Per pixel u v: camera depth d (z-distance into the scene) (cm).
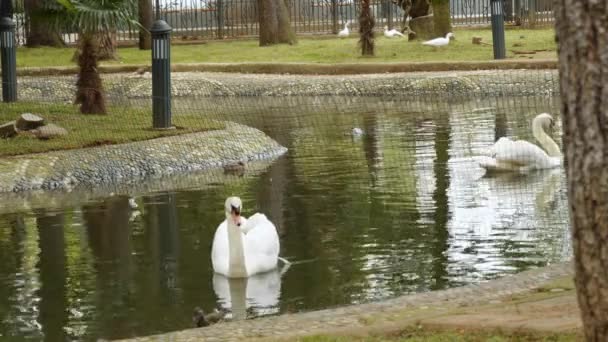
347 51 3450
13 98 2341
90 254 1169
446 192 1449
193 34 4497
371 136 2012
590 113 538
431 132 2025
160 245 1204
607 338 555
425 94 2675
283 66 3078
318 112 2445
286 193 1484
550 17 4166
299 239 1209
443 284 1002
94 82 2083
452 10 4581
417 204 1374
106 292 1020
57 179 1602
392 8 4500
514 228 1224
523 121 2117
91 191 1554
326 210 1357
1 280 1070
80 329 908
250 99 2795
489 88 2620
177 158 1728
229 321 906
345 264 1091
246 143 1847
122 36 4403
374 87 2758
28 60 3481
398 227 1246
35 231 1291
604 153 538
